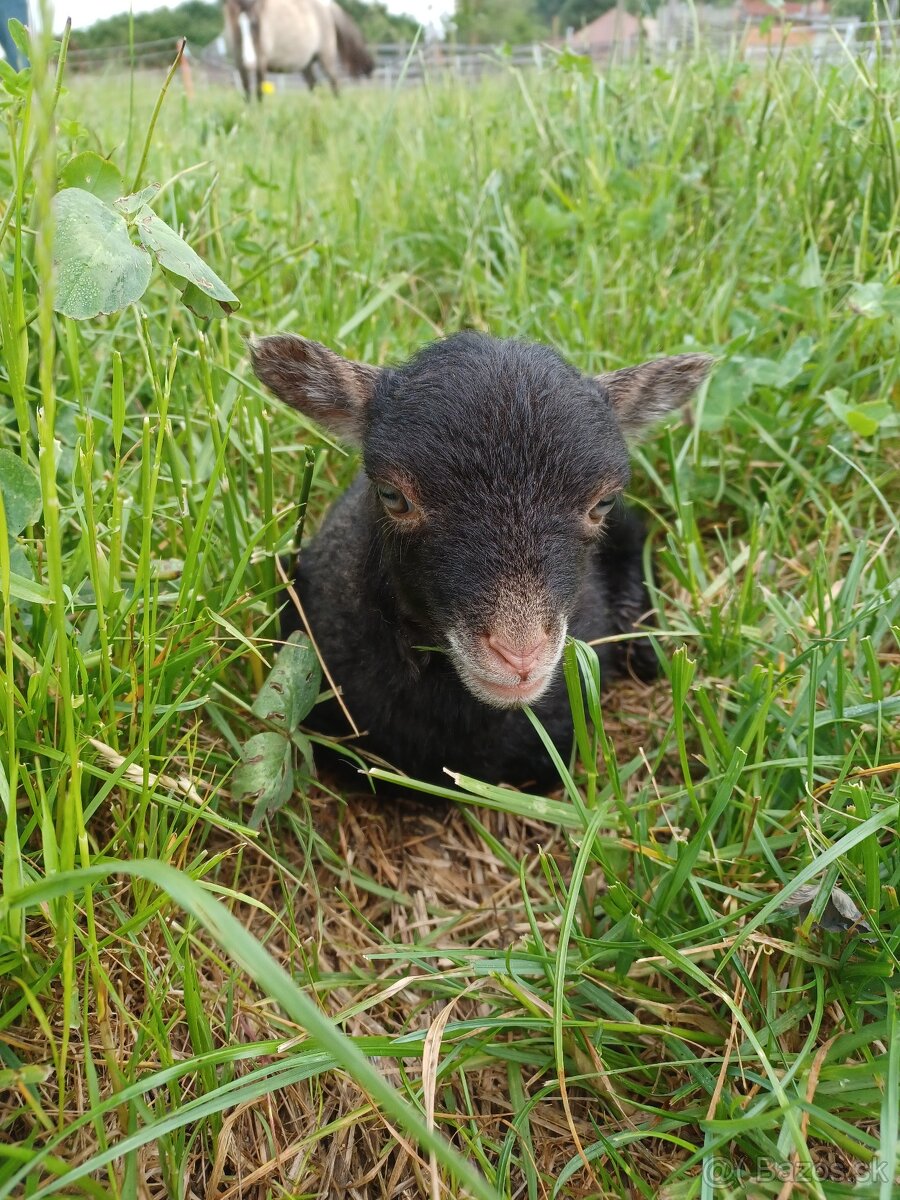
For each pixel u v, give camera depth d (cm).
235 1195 24
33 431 33
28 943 23
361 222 67
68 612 27
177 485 33
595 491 30
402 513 30
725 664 38
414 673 34
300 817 35
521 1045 27
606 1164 25
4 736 23
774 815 30
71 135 37
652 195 62
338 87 204
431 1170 22
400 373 33
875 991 26
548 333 55
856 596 40
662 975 28
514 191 71
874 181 57
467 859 35
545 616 28
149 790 25
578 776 38
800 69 71
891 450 49
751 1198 23
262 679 36
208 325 44
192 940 25
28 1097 20
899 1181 22
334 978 29
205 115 89
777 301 53
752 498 48
